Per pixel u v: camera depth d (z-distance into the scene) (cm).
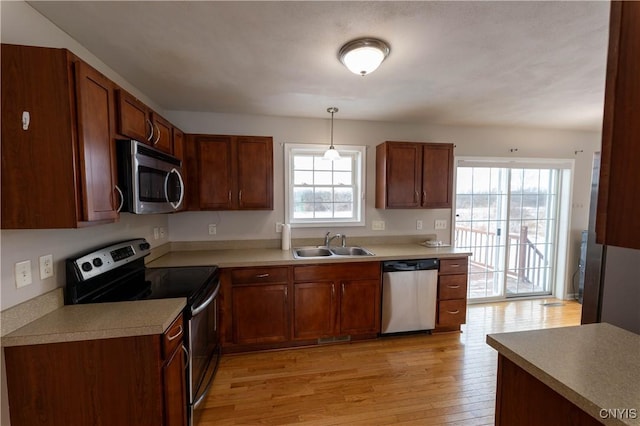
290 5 137
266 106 286
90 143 136
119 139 163
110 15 144
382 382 222
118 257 191
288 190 325
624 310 178
